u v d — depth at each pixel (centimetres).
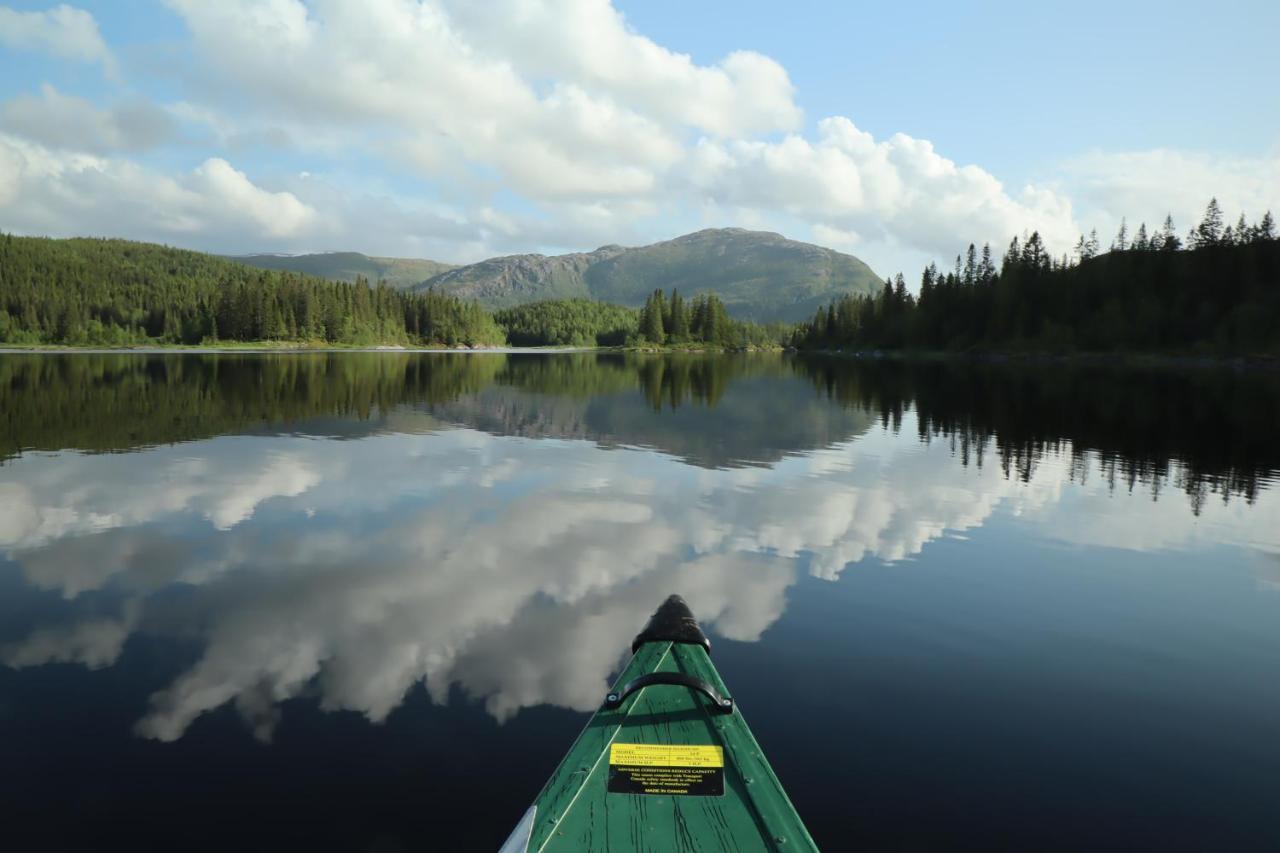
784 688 505
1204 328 8012
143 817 363
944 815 372
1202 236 9200
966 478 1271
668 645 443
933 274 12488
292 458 1365
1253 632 620
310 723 450
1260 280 8244
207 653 543
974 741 443
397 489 1116
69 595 655
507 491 1113
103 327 13700
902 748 434
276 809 370
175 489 1082
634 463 1378
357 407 2380
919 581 732
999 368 6738
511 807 374
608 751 340
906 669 539
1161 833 362
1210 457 1519
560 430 1870
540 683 503
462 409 2369
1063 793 394
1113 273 9331
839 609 653
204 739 432
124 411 2125
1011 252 10988
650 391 3341
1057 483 1235
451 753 420
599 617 621
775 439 1758
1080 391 3578
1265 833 364
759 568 762
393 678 507
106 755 414
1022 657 564
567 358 9656
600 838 282
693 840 282
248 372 4325
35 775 395
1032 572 768
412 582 701
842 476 1276
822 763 416
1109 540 894
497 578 718
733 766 330
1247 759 431
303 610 629
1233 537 912
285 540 837
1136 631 619
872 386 3909
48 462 1287
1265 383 4397
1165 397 3206
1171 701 499
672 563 773
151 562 750
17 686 490
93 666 520
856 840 351
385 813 368
